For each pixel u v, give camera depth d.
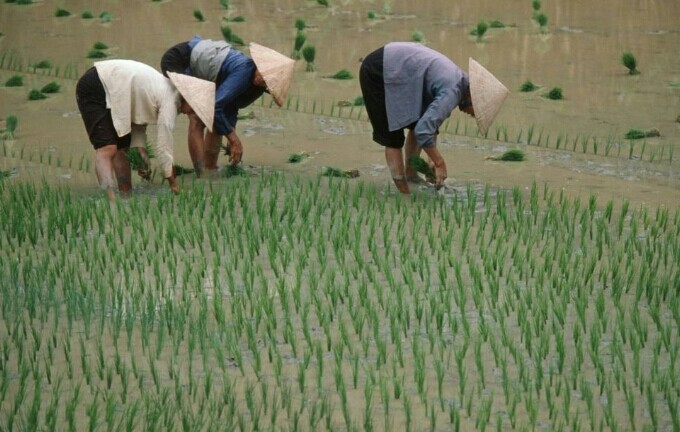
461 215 24.36
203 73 26.73
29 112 35.00
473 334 18.83
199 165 27.88
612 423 15.28
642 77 37.81
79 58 41.44
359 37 44.09
